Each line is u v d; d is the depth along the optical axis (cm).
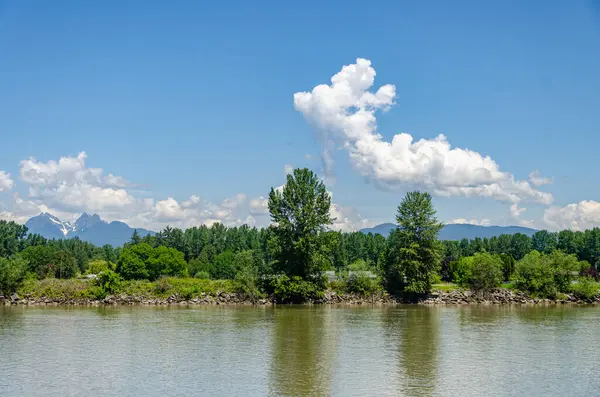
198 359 4797
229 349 5309
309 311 9438
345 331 6662
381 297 11494
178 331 6594
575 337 6166
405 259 11512
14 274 10725
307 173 11631
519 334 6419
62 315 8469
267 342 5744
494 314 8925
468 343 5722
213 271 16788
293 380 4019
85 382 3959
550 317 8425
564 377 4159
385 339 5984
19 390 3741
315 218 11338
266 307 10288
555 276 11881
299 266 11450
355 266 11962
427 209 11706
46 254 16525
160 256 15275
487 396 3628
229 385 3872
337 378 4084
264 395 3616
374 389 3775
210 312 9150
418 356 4966
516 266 12331
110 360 4747
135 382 3956
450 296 11594
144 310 9469
